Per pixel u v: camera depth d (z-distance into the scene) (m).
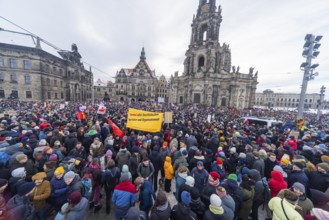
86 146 8.58
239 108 50.78
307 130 14.33
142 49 89.69
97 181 5.50
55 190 4.36
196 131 11.52
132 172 6.25
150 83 89.25
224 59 55.38
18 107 23.41
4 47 39.44
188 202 3.46
